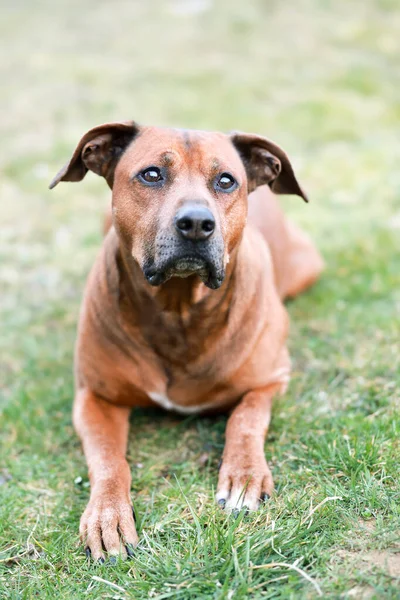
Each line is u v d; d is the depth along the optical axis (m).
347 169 7.68
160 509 3.08
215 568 2.62
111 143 3.48
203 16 14.25
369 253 5.69
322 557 2.59
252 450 3.22
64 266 5.95
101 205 7.12
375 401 3.79
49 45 12.95
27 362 4.63
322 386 4.05
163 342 3.46
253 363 3.61
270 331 3.75
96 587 2.64
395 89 10.41
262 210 4.71
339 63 11.43
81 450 3.72
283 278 4.83
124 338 3.50
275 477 3.22
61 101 9.98
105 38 13.34
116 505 2.95
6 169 7.97
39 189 7.47
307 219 6.52
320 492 3.00
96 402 3.67
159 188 3.13
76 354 3.83
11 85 10.70
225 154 3.29
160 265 2.98
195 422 3.84
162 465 3.48
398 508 2.80
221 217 3.17
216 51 12.28
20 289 5.61
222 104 9.81
